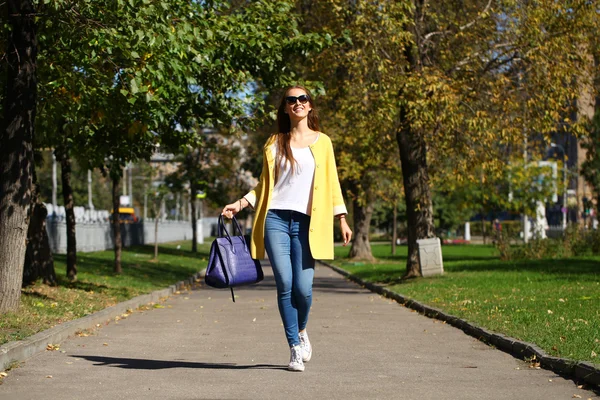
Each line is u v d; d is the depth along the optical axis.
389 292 23.44
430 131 26.50
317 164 9.20
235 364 10.34
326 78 27.94
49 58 16.36
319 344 12.45
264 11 19.50
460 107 25.64
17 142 14.05
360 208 47.66
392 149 31.94
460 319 14.81
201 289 29.39
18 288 14.09
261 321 16.31
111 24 14.25
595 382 8.59
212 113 19.77
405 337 13.40
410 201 28.47
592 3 26.20
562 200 73.56
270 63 19.47
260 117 20.36
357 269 37.72
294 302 9.41
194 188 52.72
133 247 56.97
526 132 27.19
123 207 79.69
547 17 26.19
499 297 18.47
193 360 10.72
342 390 8.51
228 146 52.94
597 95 27.41
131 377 9.31
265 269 45.88
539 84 26.19
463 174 27.53
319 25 27.27
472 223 115.75
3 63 15.23
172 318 17.05
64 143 20.36
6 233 13.95
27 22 14.09
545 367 10.03
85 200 96.12
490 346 12.23
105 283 23.92
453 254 52.97
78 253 42.66
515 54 27.00
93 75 15.80
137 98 15.18
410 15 26.83
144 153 21.56
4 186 13.98
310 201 9.18
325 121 37.66
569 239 39.31
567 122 27.31
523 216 62.28
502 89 26.47
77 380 9.12
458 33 26.38
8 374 9.50
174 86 16.17
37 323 12.98
